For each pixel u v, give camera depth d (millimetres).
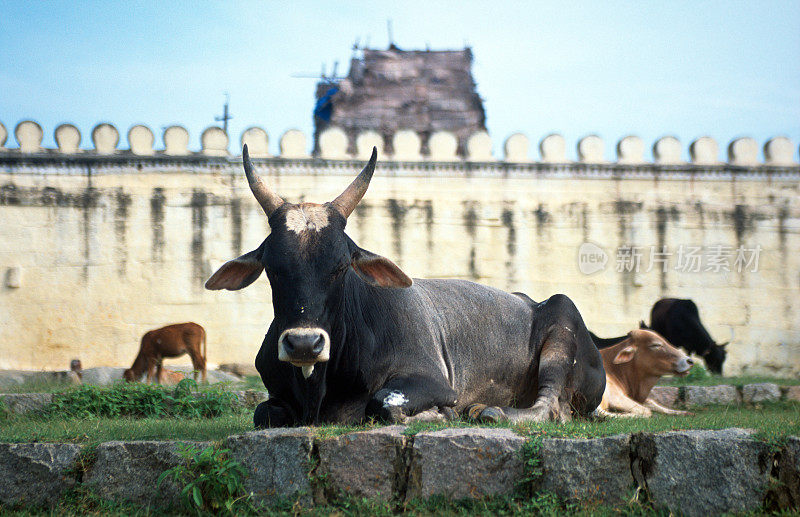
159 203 17328
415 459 4832
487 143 17938
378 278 5965
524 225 17859
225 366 17016
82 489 5148
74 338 16984
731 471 4613
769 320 18172
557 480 4750
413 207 17641
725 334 18062
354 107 24016
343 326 5922
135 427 6445
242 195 17453
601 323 17828
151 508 5039
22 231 17094
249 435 5000
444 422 5602
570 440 4781
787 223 18359
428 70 25469
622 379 10602
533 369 7570
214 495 4891
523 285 17734
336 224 5672
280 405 6289
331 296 5551
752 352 18062
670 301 17781
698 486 4633
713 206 18250
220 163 17453
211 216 17375
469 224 17734
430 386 6203
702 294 18078
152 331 15523
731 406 11000
